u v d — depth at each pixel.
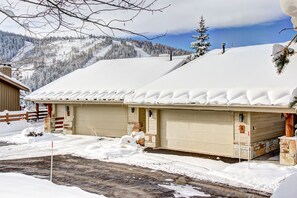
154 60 24.53
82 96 20.78
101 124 21.16
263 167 12.14
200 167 12.83
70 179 10.99
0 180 5.17
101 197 5.20
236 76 15.79
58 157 14.77
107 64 26.42
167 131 16.81
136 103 16.86
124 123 20.19
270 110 12.90
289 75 14.15
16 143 18.67
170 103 15.54
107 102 19.53
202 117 15.65
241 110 13.64
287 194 2.75
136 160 14.05
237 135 14.37
